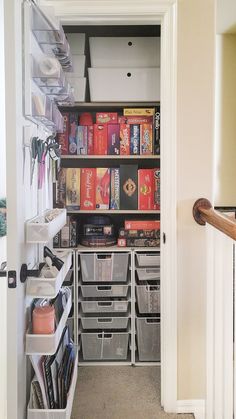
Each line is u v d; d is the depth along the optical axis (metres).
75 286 2.33
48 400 1.50
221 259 1.40
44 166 1.70
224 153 3.22
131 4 1.80
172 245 1.89
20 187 1.29
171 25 1.81
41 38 1.47
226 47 3.17
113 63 2.32
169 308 1.92
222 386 1.40
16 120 1.23
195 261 1.91
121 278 2.37
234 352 1.25
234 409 1.25
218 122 3.21
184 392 1.94
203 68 1.84
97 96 2.32
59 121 1.79
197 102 1.85
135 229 2.38
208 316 1.60
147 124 2.34
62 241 2.34
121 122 2.37
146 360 2.41
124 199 2.37
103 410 1.93
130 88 2.31
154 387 2.15
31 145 1.43
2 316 1.56
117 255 2.35
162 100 1.88
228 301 1.32
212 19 1.82
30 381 1.54
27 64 1.31
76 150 2.35
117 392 2.10
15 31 1.21
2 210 1.71
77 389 2.12
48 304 1.51
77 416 1.87
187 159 1.87
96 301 2.38
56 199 2.32
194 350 1.93
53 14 1.52
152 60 2.31
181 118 1.85
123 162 2.64
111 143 2.35
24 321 1.37
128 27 2.55
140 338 2.39
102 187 2.36
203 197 1.88
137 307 2.44
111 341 2.40
